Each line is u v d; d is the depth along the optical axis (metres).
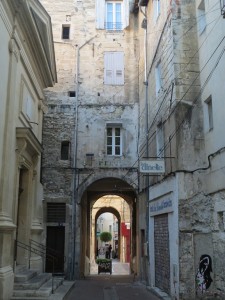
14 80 11.38
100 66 21.55
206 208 11.94
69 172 20.09
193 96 12.89
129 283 17.53
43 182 19.88
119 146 20.70
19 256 13.36
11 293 10.28
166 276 13.29
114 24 22.27
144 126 19.03
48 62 15.62
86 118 20.80
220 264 11.20
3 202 10.32
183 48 13.29
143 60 19.86
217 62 11.35
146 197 17.44
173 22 13.46
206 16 12.48
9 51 11.10
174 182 12.37
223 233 11.03
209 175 11.80
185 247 11.67
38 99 16.17
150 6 18.23
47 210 19.78
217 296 11.30
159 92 15.52
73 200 19.81
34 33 12.98
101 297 12.65
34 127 15.10
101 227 62.69
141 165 13.14
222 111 10.97
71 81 21.28
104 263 24.92
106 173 20.16
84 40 21.88
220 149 10.89
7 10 10.59
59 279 14.49
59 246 19.59
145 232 17.66
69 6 22.33
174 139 12.69
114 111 20.92
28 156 13.91
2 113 10.45
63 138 20.47
